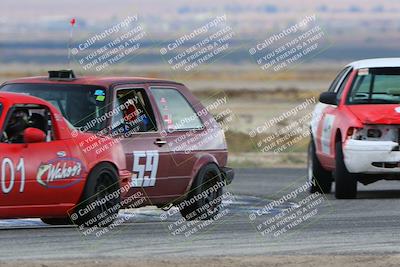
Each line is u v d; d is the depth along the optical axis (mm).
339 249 26797
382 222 31984
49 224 32125
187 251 26281
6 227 30938
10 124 29297
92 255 25344
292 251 26422
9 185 28469
